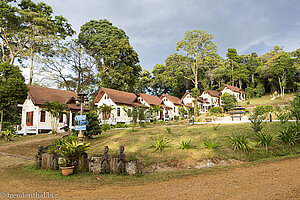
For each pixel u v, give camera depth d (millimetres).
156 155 10898
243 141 11375
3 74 24609
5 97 23719
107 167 8383
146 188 6184
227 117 31000
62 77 41125
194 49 47375
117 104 33094
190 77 52938
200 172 7992
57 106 22172
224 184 6102
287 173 6863
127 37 53375
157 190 5906
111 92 34750
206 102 54844
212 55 47469
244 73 63375
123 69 44750
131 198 5238
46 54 38125
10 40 36938
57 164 8938
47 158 9141
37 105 25359
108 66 46719
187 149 11289
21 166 9773
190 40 47312
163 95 45844
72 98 29453
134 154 11391
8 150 14312
